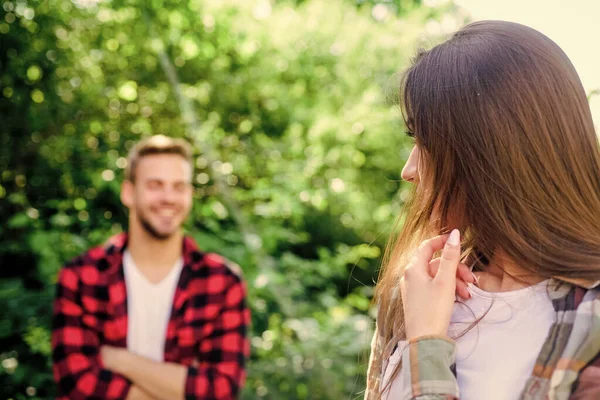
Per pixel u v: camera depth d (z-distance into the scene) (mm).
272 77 5664
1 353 3695
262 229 4531
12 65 4406
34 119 4477
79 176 4430
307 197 4715
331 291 4535
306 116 5676
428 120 1004
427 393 909
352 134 5512
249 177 5227
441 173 1006
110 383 2160
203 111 5402
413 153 1085
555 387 878
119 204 4477
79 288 2225
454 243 986
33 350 3512
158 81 5121
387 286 1135
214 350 2244
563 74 974
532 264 943
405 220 1117
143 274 2266
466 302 1007
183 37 5090
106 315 2227
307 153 5441
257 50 5578
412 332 968
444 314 967
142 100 5066
